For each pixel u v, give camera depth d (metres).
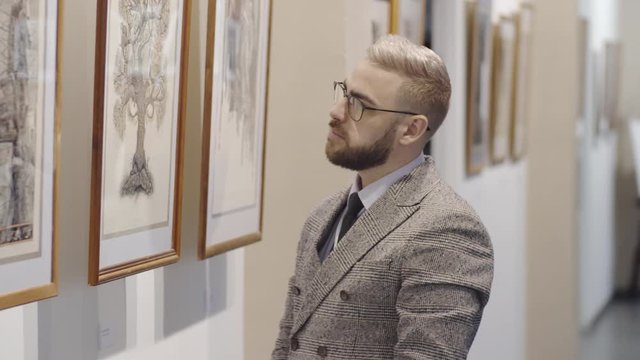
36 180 2.52
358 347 2.46
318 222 2.73
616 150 8.18
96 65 2.70
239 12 3.48
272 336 4.60
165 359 3.34
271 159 4.57
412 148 2.59
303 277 2.65
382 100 2.54
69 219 2.77
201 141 3.50
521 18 7.21
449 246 2.42
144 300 3.18
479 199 6.42
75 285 2.81
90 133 2.84
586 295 7.84
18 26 2.42
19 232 2.46
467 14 6.10
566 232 7.54
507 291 7.06
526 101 7.48
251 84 3.66
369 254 2.48
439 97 2.58
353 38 4.46
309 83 4.50
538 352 7.62
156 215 3.10
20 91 2.44
